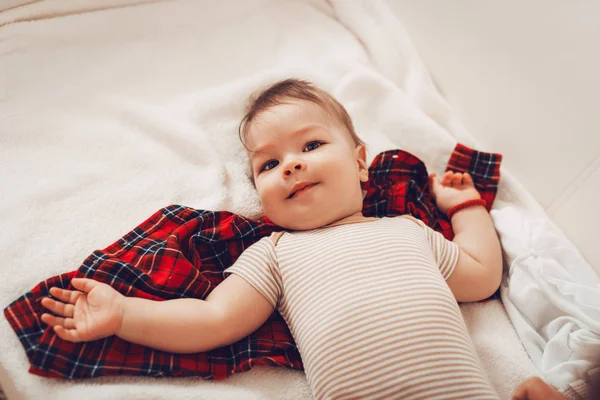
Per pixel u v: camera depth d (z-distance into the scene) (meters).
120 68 1.09
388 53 1.24
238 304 0.75
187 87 1.11
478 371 0.70
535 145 0.98
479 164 1.03
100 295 0.69
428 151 1.09
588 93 0.86
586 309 0.77
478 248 0.89
